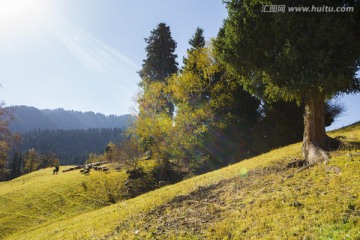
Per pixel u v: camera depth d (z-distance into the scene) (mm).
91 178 43656
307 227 7707
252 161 19328
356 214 7613
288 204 9469
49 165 121500
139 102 42406
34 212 33844
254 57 13938
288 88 12766
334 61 11938
